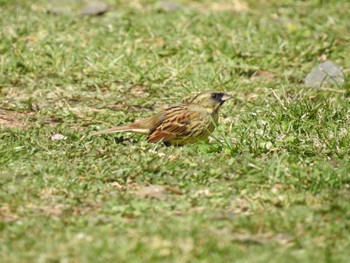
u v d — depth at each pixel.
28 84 17.05
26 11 21.23
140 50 18.69
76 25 20.34
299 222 10.78
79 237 10.28
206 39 19.19
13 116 15.45
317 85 17.27
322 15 22.00
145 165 12.58
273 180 12.09
